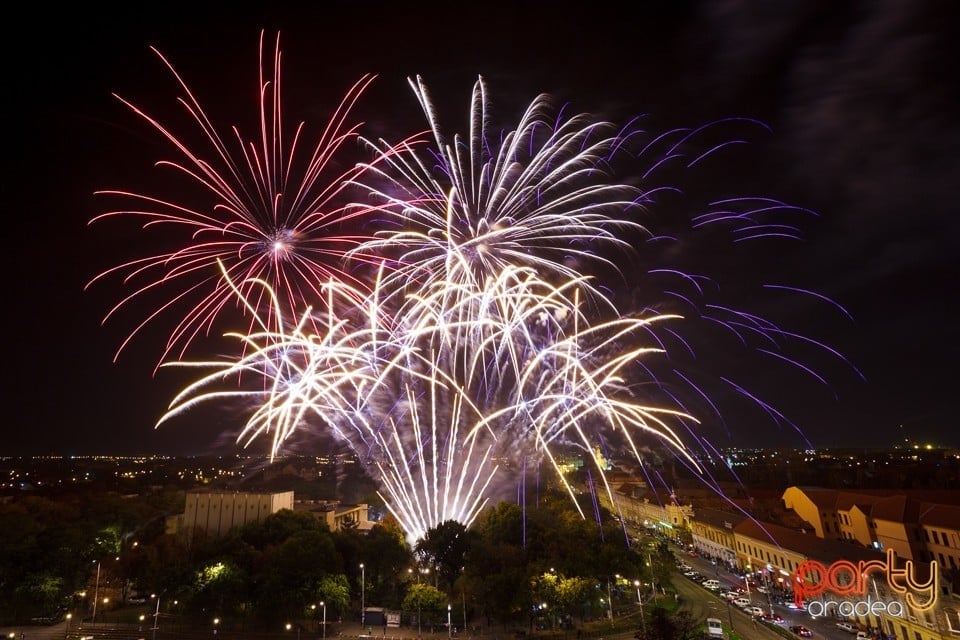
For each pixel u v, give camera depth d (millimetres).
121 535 128500
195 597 91875
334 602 89000
